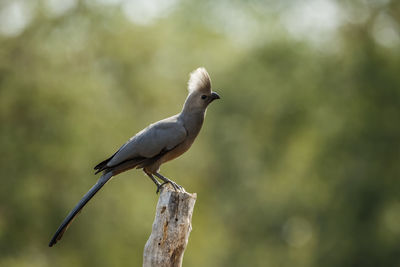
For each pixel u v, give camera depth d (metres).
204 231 18.84
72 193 16.50
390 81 19.73
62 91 16.77
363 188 19.33
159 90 18.61
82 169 16.61
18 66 17.00
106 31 18.28
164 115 18.31
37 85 16.75
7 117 16.80
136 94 18.52
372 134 19.69
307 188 22.14
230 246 25.88
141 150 9.00
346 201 19.86
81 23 17.91
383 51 20.47
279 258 24.83
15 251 16.09
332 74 21.42
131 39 18.44
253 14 26.31
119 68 18.58
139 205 16.86
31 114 16.73
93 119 16.91
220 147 25.98
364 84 20.11
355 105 20.12
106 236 16.64
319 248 21.08
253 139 25.16
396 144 19.80
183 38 24.98
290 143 23.45
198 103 9.34
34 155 16.31
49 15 17.48
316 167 21.11
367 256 19.62
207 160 19.80
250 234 26.12
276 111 23.23
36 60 17.16
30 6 17.41
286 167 23.56
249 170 26.12
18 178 16.22
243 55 25.28
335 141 20.36
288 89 22.81
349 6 21.69
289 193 23.11
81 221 16.53
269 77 23.61
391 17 21.17
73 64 17.64
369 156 19.73
